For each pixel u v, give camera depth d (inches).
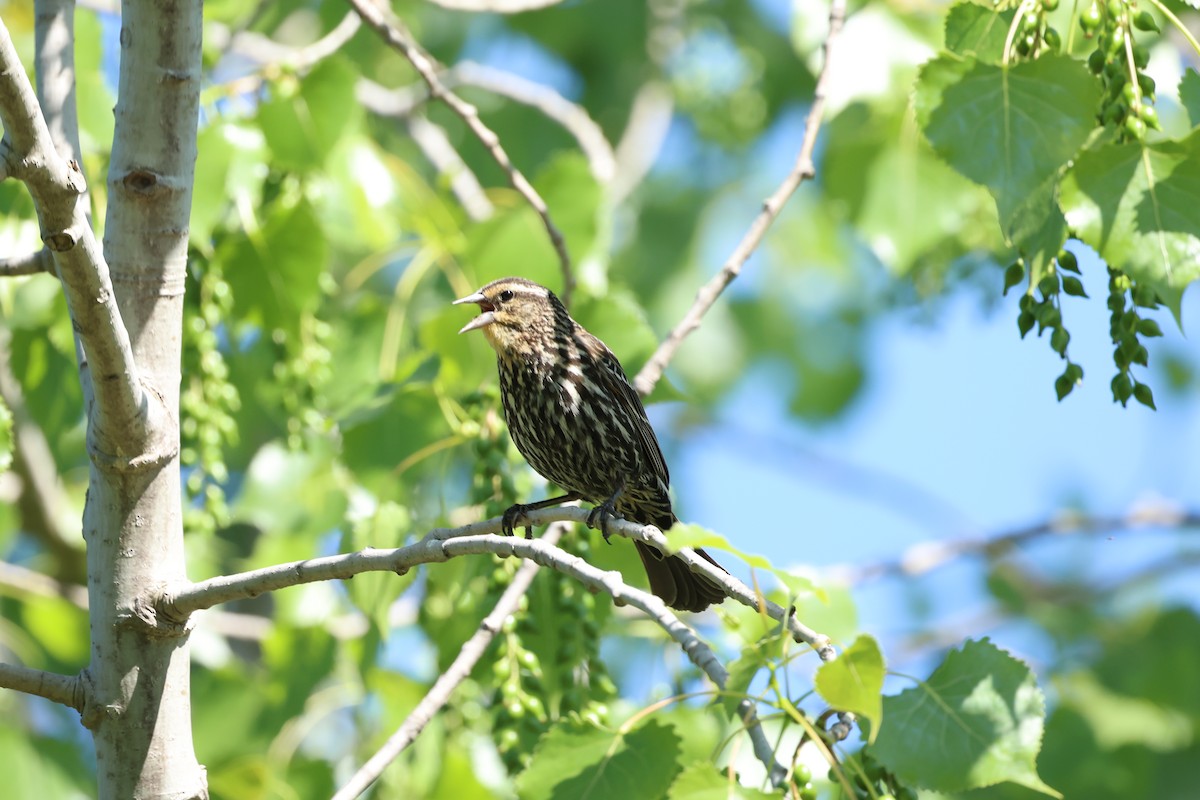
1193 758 605.9
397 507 400.5
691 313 391.5
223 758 490.0
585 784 266.8
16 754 474.6
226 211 442.0
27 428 612.1
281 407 483.2
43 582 609.3
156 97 295.3
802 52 478.3
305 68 448.8
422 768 447.5
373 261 482.9
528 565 355.3
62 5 316.5
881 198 463.2
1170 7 328.2
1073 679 621.0
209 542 552.7
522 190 404.8
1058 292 289.0
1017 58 292.2
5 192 426.0
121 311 293.1
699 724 408.2
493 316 428.8
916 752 239.3
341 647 497.7
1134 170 265.0
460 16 809.5
